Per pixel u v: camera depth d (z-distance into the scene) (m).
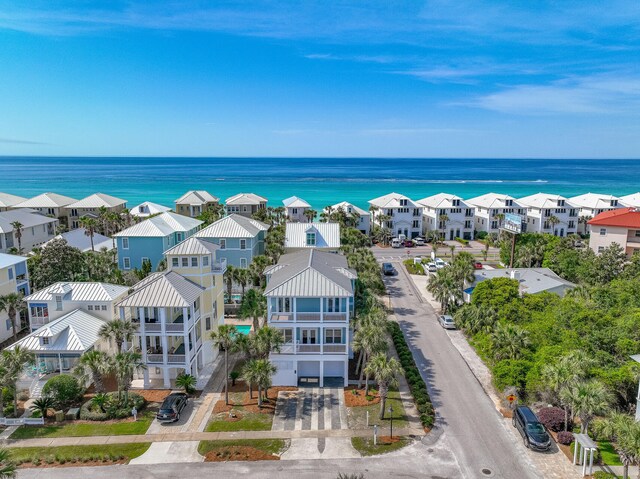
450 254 94.06
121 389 36.53
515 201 111.50
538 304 48.28
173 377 42.28
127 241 71.25
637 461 24.83
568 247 73.94
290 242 66.00
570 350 36.91
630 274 58.28
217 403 37.84
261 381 35.75
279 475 28.50
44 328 40.00
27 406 37.50
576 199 119.62
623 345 36.88
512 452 30.88
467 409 36.53
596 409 29.20
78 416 35.59
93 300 44.28
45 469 29.17
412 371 41.81
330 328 40.44
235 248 69.25
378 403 37.69
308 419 35.25
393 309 61.16
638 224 74.19
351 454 30.69
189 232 79.00
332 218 99.69
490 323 46.81
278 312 40.50
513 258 75.44
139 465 29.53
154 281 40.41
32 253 74.25
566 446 31.48
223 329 36.91
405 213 108.25
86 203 109.19
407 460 30.03
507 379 37.12
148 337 42.56
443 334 52.41
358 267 56.69
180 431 33.62
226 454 30.64
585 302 46.56
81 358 36.25
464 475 28.48
